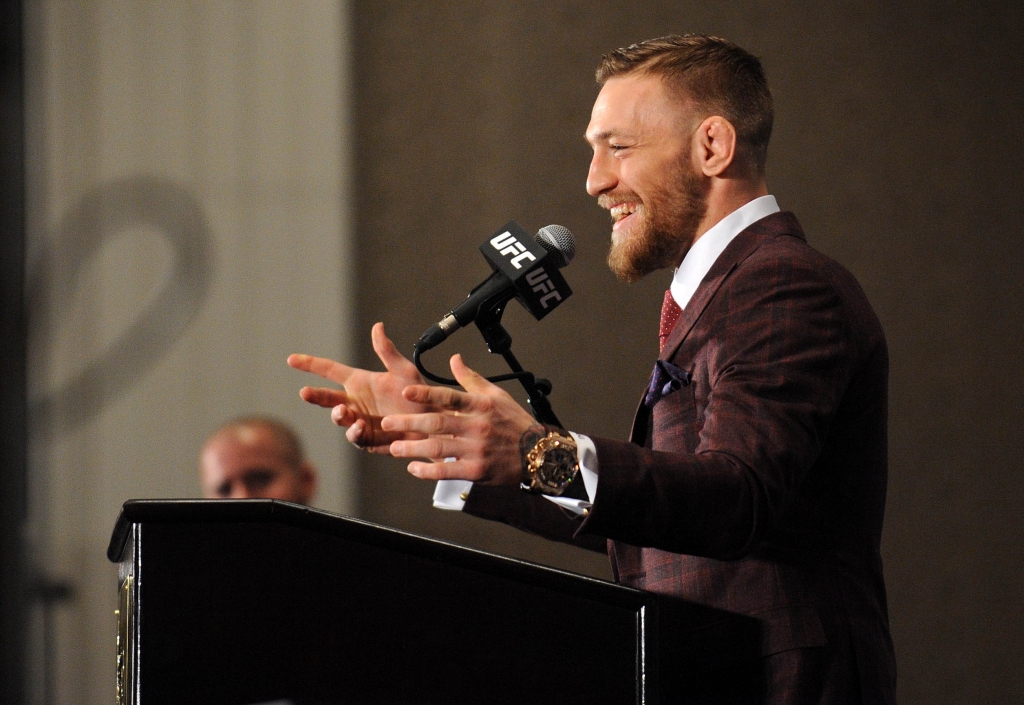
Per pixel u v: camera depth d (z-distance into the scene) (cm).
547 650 451
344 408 578
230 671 416
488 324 593
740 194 621
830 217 1499
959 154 1509
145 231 1440
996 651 1456
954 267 1499
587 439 481
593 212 1481
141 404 1412
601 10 1505
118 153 1447
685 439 560
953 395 1489
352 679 428
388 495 1434
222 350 1434
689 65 626
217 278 1445
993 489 1477
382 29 1498
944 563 1470
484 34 1501
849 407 562
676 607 555
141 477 1400
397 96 1493
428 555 441
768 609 541
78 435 1392
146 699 408
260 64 1476
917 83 1515
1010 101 1512
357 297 1468
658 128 622
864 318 563
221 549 422
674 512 470
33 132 1416
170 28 1470
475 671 442
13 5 1252
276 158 1468
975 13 1519
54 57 1445
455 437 473
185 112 1462
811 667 529
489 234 1478
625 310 1467
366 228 1477
